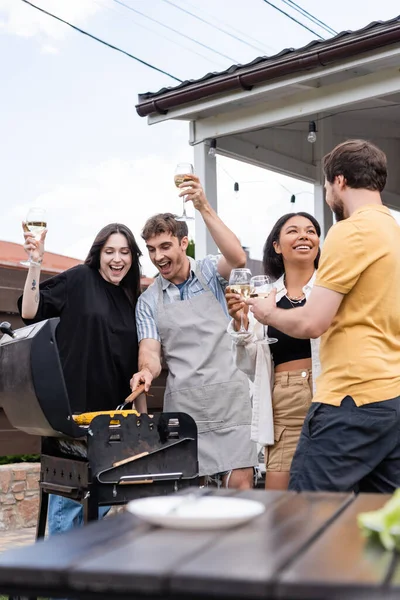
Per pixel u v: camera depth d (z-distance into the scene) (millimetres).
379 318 2684
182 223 3766
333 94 6023
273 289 2861
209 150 6793
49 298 3568
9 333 3285
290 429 3293
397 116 7926
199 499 1780
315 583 1208
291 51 5770
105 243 3643
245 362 3391
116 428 3059
